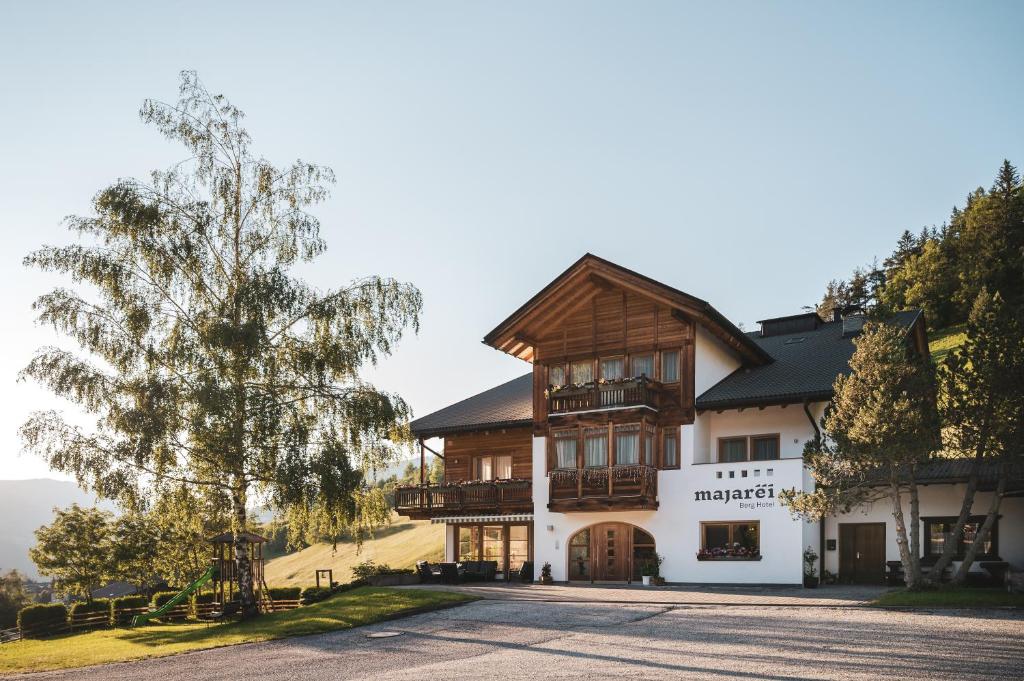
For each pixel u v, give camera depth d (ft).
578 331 114.83
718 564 99.96
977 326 76.54
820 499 79.61
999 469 81.92
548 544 111.86
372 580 107.14
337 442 82.43
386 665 54.19
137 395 79.77
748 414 107.65
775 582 95.96
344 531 92.07
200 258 84.99
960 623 61.36
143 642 71.61
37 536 148.36
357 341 86.38
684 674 48.11
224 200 87.86
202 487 85.10
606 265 109.81
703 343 108.78
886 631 59.21
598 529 109.19
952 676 45.14
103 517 150.71
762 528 97.91
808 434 103.35
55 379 79.25
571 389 110.63
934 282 261.24
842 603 74.33
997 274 246.68
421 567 113.19
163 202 85.46
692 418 105.09
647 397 105.19
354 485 80.89
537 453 114.62
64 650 68.18
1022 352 73.41
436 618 74.33
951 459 89.86
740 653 53.72
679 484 104.17
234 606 84.89
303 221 89.71
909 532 95.25
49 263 82.07
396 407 86.48
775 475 97.96
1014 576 75.36
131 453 78.95
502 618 72.84
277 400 81.41
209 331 80.07
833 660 50.42
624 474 104.78
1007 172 318.86
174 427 80.28
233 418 79.61
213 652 62.95
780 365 113.70
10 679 54.13
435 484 122.31
